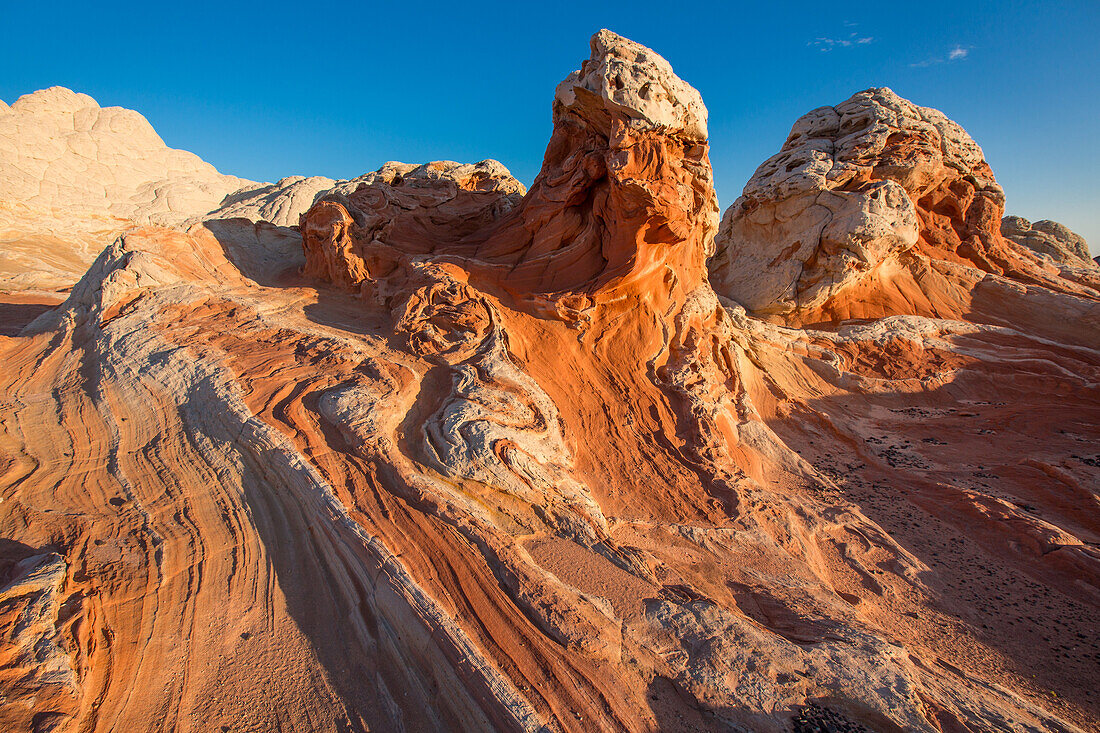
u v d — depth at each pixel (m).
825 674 5.94
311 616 6.48
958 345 20.16
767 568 8.62
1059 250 34.72
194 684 5.57
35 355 12.54
